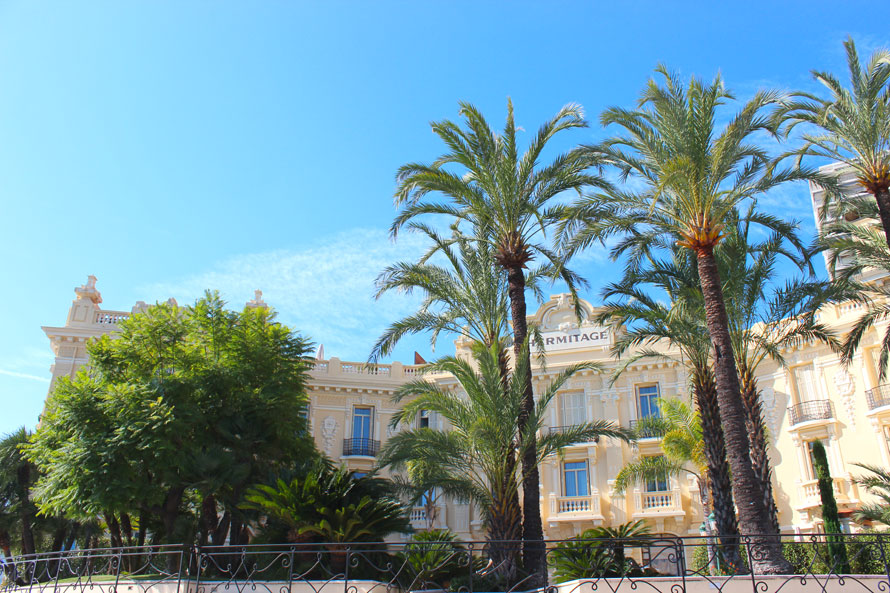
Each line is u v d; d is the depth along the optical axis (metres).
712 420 19.34
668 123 17.53
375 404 37.59
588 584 13.93
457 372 18.56
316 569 17.41
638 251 20.06
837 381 28.91
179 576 15.51
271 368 25.31
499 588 16.70
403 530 18.94
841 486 27.45
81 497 19.94
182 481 21.23
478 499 18.41
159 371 23.00
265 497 18.62
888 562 13.58
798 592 13.16
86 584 16.88
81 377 22.48
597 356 35.50
